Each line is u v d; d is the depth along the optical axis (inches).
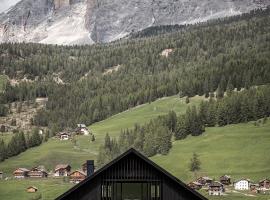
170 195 2074.3
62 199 2085.4
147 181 2090.3
